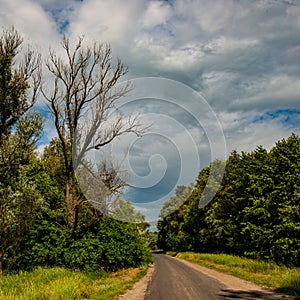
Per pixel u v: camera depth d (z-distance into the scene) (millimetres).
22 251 20125
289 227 24156
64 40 21438
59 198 22203
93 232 21609
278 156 27859
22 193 18703
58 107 21516
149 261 31109
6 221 17938
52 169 24938
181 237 53594
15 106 21016
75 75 21484
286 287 13195
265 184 27422
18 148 20031
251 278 16828
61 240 20188
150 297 11875
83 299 10695
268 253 26438
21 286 13188
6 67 20406
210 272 22047
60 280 12812
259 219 28703
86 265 19812
